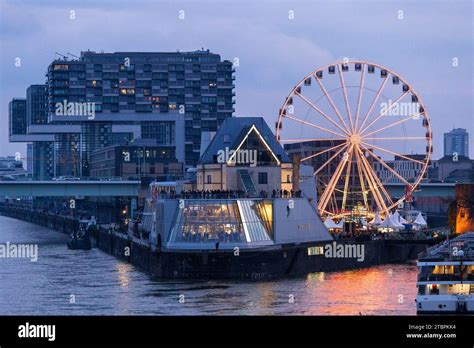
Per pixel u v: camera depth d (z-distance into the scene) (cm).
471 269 14262
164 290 17638
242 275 19350
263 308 15262
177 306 15562
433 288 14238
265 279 19438
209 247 19625
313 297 16538
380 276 19938
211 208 19912
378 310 15000
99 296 16900
